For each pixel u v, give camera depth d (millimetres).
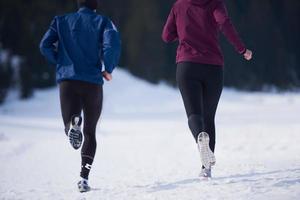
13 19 116375
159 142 32406
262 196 10906
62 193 13812
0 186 16250
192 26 13555
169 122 57875
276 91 130875
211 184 12820
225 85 125500
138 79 122688
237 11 134375
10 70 106125
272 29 135000
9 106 99062
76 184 15828
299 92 130875
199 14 13508
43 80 115688
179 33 13750
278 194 10977
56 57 13672
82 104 13539
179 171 17281
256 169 15148
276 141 27500
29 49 115875
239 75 127000
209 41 13555
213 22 13531
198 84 13477
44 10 120562
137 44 126375
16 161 24656
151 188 13234
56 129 51438
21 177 18562
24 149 31422
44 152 29141
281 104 92375
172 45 125688
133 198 12016
